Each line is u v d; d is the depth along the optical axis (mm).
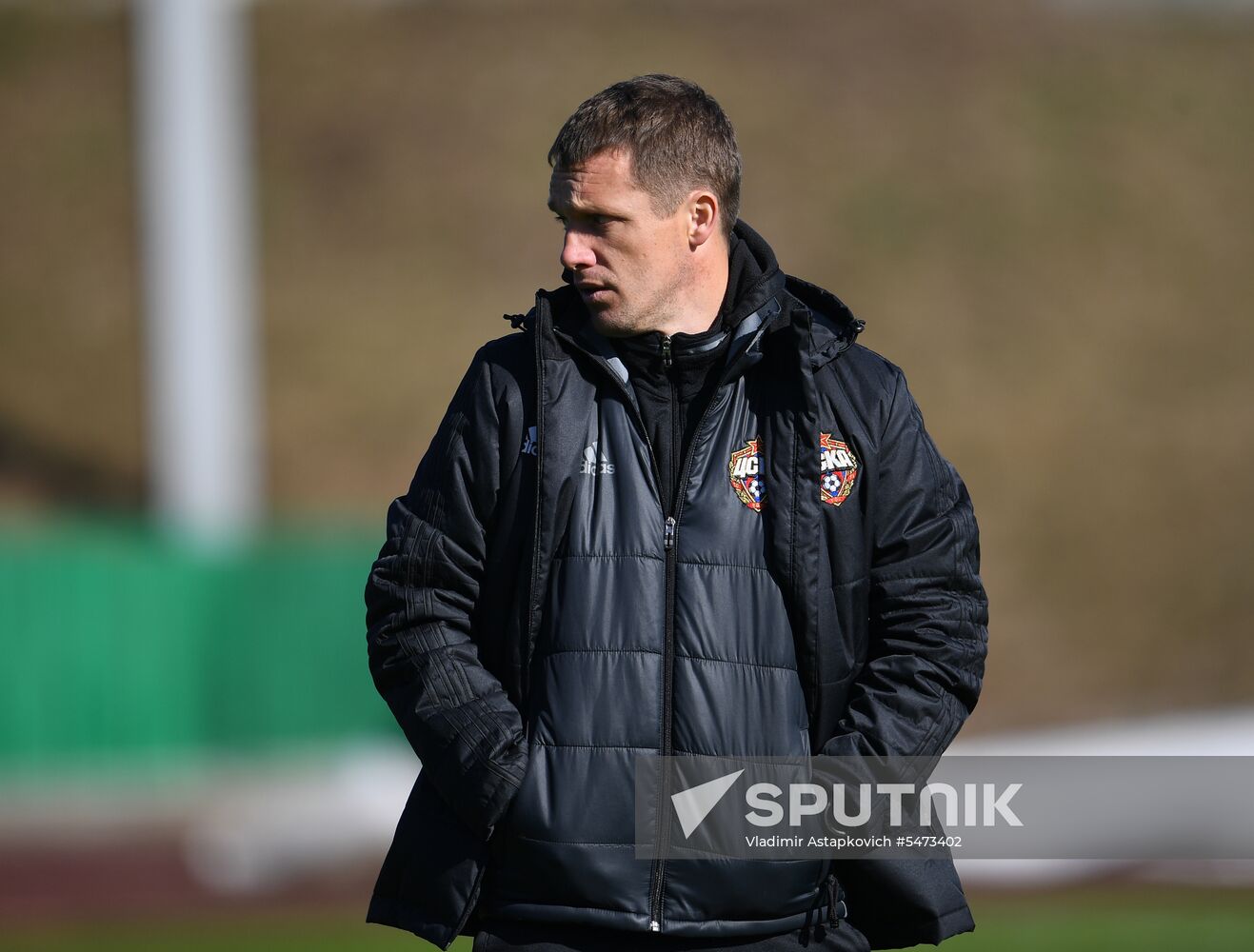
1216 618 68562
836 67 105562
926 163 97750
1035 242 91875
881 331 84875
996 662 64750
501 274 93625
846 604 9109
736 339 9188
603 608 8938
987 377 82438
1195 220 94875
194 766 46594
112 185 100812
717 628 8906
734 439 9156
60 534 53312
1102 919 25953
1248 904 27812
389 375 85750
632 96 9219
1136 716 58281
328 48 110062
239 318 58844
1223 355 85000
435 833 9148
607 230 9078
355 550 48469
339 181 99938
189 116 54062
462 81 106812
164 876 35000
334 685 47875
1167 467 77312
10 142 103938
